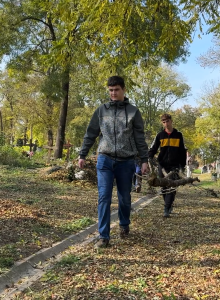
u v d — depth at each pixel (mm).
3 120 55906
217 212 8117
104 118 5000
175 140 7133
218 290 3230
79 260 4203
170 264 4051
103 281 3496
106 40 6262
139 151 5102
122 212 5203
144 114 46844
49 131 36656
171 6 5926
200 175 38438
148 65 8680
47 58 6828
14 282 3674
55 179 12055
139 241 5062
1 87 40219
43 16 20719
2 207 6391
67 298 3141
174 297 3053
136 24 6707
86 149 5109
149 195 11062
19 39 21047
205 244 4910
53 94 21422
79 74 19766
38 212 6469
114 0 5555
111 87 5016
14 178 11531
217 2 6391
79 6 5910
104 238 4742
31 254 4348
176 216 7293
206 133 34219
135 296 3139
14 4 20562
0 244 4570
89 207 7660
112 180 4934
